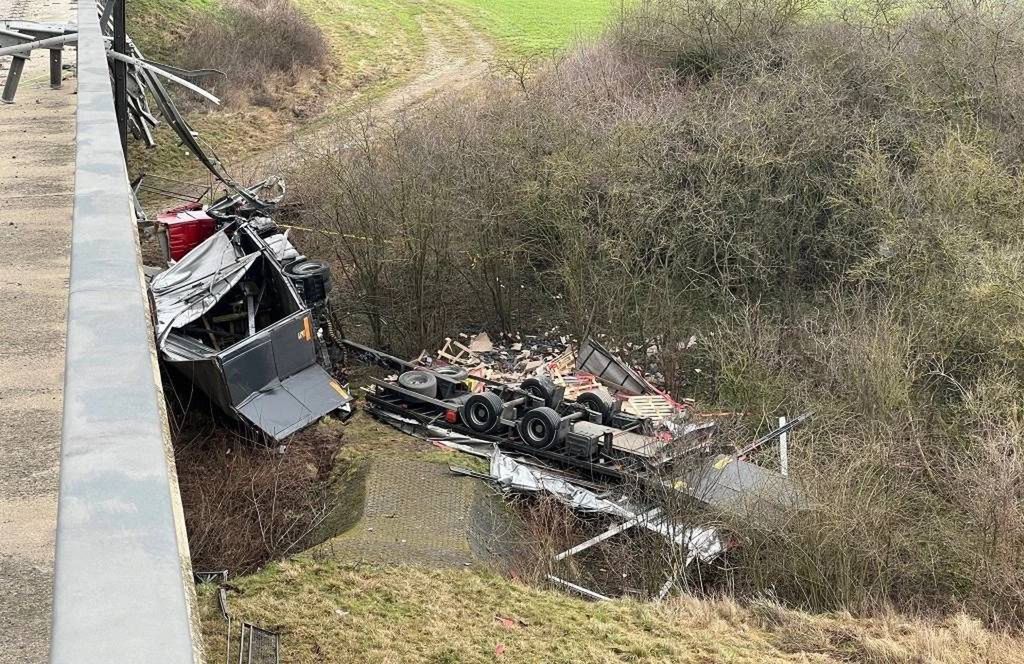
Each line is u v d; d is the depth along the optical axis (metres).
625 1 35.25
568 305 22.45
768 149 21.89
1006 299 17.88
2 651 3.40
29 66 18.33
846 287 21.44
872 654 10.74
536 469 15.64
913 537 14.64
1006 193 20.66
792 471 14.91
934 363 18.48
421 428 17.12
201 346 16.41
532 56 41.97
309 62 40.28
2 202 8.95
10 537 4.00
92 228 2.71
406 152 22.47
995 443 15.31
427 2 53.12
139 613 1.24
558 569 13.22
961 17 25.20
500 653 9.91
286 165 29.58
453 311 23.47
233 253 18.64
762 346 18.89
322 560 11.82
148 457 1.60
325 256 24.33
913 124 23.44
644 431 16.55
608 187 21.16
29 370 5.48
